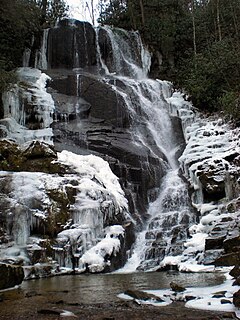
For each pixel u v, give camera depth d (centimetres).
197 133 1841
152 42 2591
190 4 2764
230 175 1488
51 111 1823
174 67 2497
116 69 2452
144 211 1544
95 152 1647
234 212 1354
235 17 2433
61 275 1123
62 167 1392
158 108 2078
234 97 1862
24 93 1844
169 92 2238
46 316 639
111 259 1220
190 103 2127
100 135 1739
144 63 2553
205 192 1508
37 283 975
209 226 1300
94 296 787
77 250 1204
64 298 774
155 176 1672
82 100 1938
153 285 888
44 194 1255
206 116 2019
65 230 1220
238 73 2056
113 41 2491
